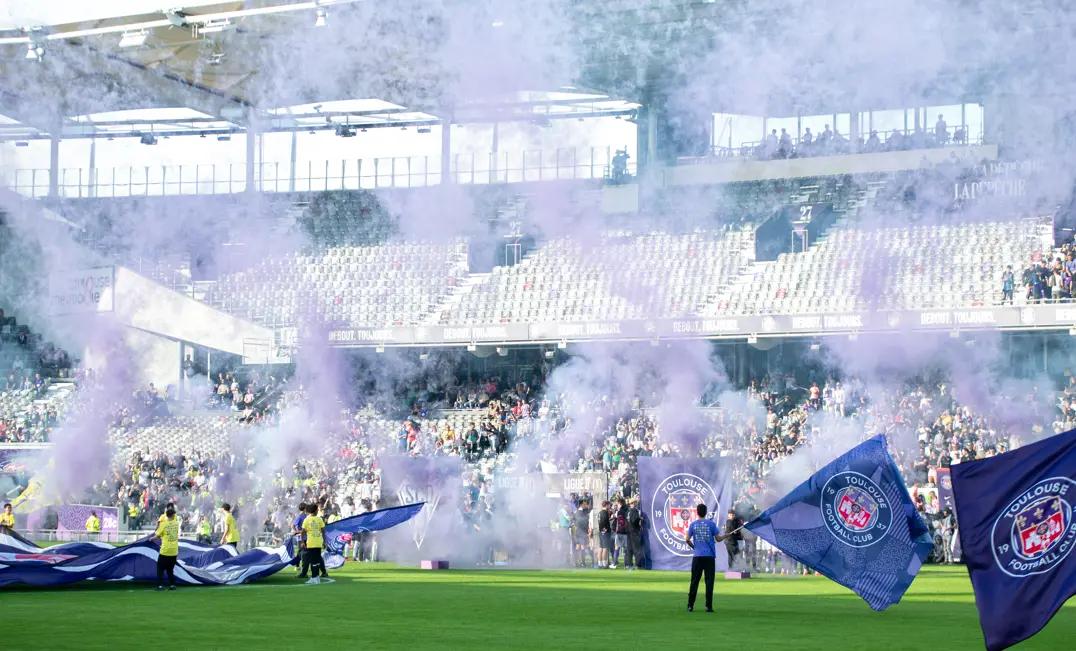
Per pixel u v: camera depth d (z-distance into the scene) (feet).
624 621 64.49
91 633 56.85
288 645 52.54
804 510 67.82
